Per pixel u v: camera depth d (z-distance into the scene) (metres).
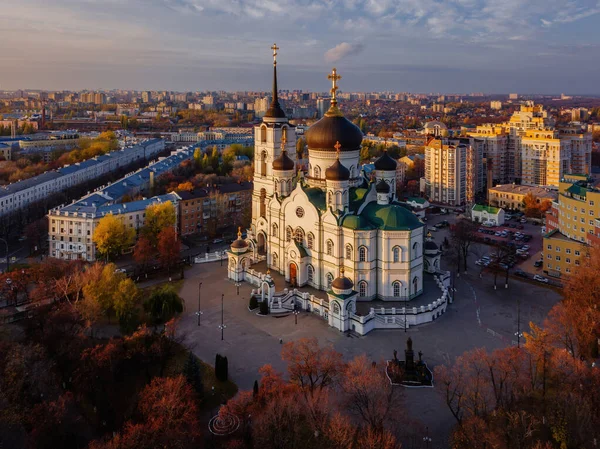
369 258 137.50
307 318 137.25
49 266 146.38
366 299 139.38
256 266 167.25
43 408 87.44
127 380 106.19
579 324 110.69
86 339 115.25
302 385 95.62
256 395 91.75
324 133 148.75
